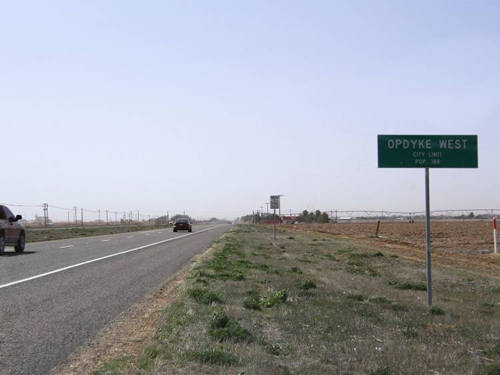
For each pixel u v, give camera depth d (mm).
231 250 25516
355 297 11992
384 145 11180
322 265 19516
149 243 34344
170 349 6863
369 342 7859
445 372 6539
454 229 59281
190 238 42812
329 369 6379
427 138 11219
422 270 18719
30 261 19922
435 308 10695
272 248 28672
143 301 11133
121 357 6641
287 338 7945
